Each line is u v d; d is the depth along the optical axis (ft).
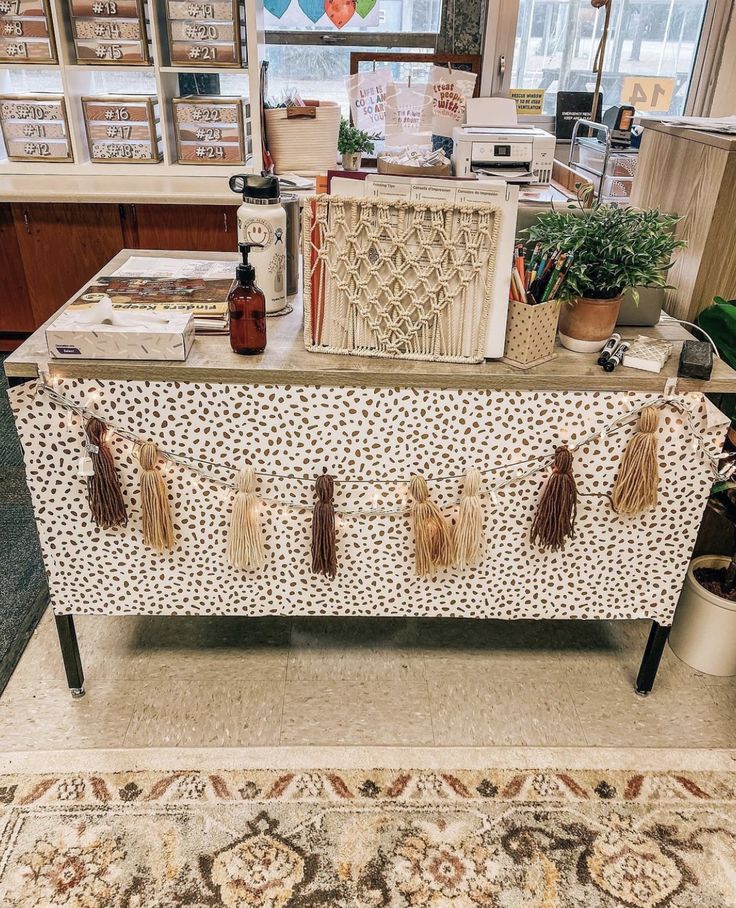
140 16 10.28
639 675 6.38
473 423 5.23
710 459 5.39
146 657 6.64
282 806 5.40
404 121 12.34
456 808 5.42
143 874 4.94
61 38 10.39
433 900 4.85
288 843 5.16
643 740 6.02
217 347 5.27
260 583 5.86
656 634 6.13
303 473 5.40
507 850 5.16
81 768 5.61
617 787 5.62
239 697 6.26
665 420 5.27
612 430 5.28
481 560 5.78
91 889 4.85
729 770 5.78
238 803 5.40
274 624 7.09
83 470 5.16
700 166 6.22
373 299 5.00
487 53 12.21
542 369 5.13
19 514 8.57
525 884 4.96
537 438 5.31
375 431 5.24
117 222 10.96
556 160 12.32
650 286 5.62
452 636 7.02
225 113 10.93
